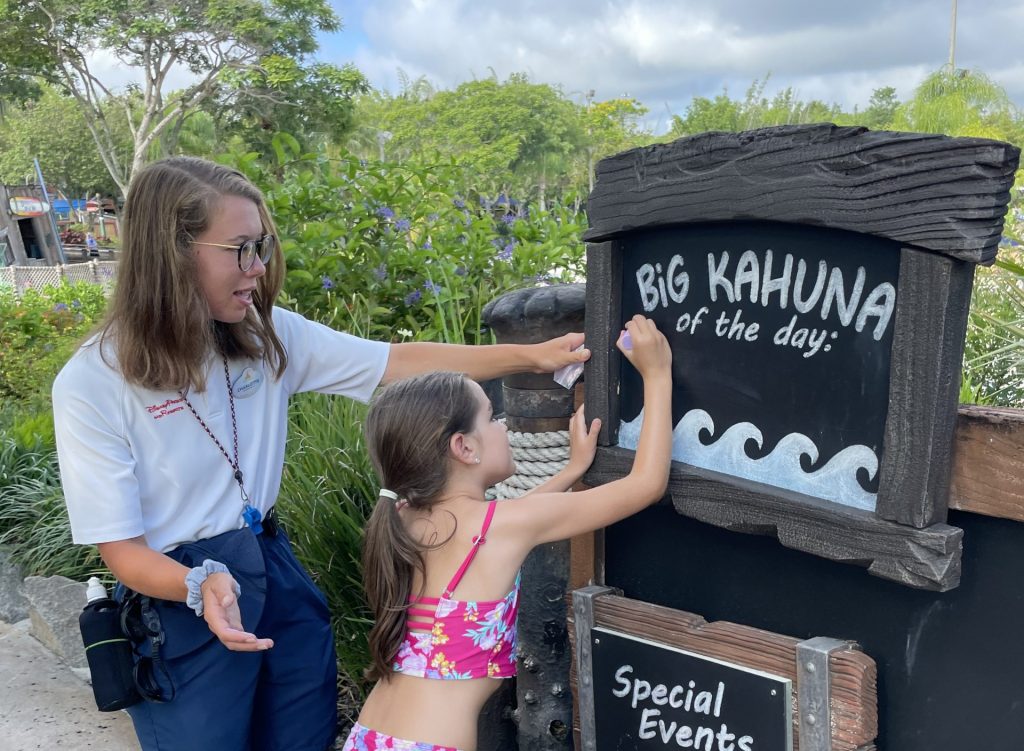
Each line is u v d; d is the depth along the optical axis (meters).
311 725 2.15
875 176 1.42
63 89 30.27
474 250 4.59
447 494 1.92
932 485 1.43
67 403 1.84
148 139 28.50
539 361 2.06
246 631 1.95
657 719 1.93
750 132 1.60
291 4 25.77
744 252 1.69
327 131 28.47
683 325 1.82
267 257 1.95
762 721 1.74
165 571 1.80
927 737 1.59
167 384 1.85
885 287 1.48
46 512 4.55
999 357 2.79
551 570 2.20
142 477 1.91
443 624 1.86
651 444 1.81
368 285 4.43
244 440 2.04
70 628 3.60
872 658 1.65
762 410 1.69
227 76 26.50
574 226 4.84
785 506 1.64
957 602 1.53
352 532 2.87
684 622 1.88
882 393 1.50
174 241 1.80
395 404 1.91
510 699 2.44
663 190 1.75
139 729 1.98
